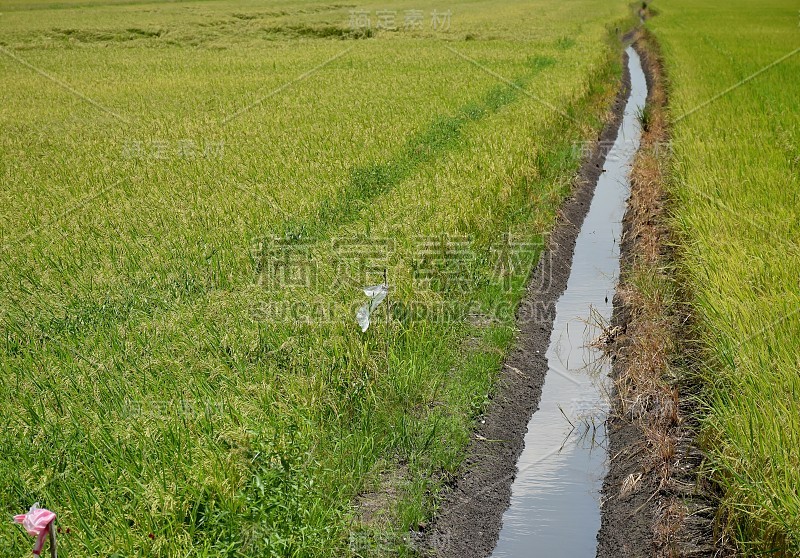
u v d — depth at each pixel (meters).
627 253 9.09
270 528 4.00
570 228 9.93
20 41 29.44
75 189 9.77
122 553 3.77
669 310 7.11
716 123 12.45
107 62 23.89
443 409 5.74
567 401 6.27
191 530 3.94
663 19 36.19
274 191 9.24
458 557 4.61
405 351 6.09
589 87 17.22
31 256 7.47
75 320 6.11
